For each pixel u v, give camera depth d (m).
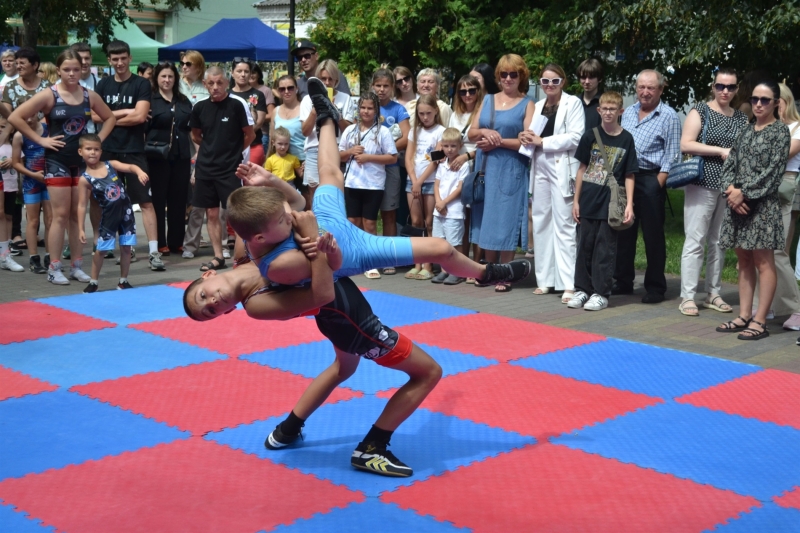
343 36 16.78
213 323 6.85
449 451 4.32
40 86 9.06
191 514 3.59
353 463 4.04
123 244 7.97
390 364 3.90
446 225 8.50
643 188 7.62
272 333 6.57
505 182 7.98
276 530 3.46
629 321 7.12
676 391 5.29
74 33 25.56
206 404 4.98
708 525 3.54
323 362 5.83
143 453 4.26
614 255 7.51
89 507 3.65
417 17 15.82
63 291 8.07
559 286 8.04
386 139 8.59
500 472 4.06
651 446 4.41
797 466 4.18
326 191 3.91
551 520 3.57
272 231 3.39
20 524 3.49
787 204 6.77
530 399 5.12
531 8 15.34
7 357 5.89
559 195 7.78
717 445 4.44
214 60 18.78
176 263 9.65
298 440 4.41
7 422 4.68
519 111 7.97
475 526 3.51
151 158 9.78
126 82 9.28
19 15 22.94
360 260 3.76
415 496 3.79
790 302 6.97
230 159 8.97
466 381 5.45
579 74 8.16
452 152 8.36
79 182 7.77
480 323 6.93
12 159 8.69
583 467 4.13
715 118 7.04
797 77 11.12
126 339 6.36
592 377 5.55
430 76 8.88
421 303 7.62
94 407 4.92
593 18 11.33
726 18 9.98
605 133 7.34
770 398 5.18
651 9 10.41
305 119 9.28
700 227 7.22
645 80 7.45
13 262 9.02
